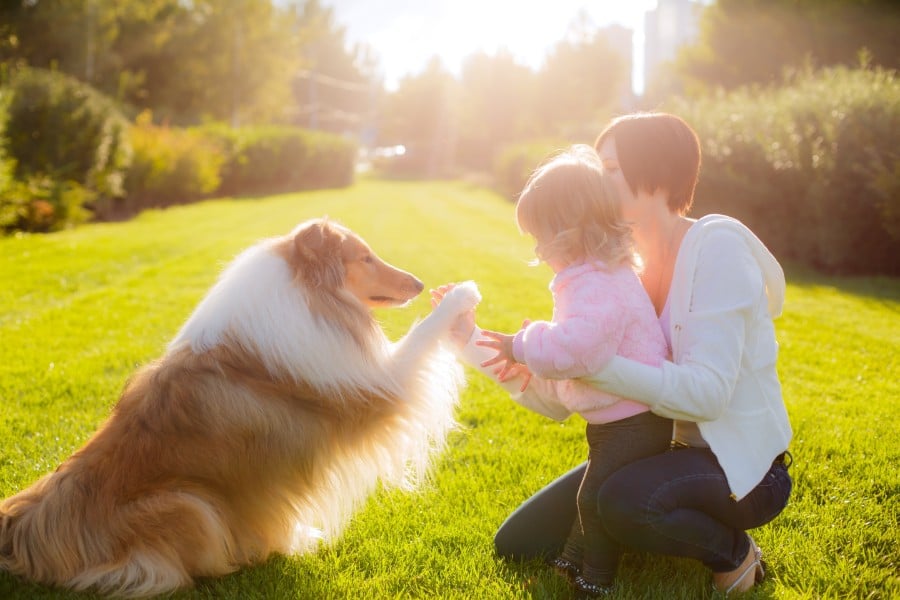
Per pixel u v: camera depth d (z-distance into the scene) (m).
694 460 2.54
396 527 3.29
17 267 10.28
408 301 3.54
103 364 5.76
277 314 2.88
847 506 3.36
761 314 2.58
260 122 45.19
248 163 28.72
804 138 11.68
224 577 2.85
